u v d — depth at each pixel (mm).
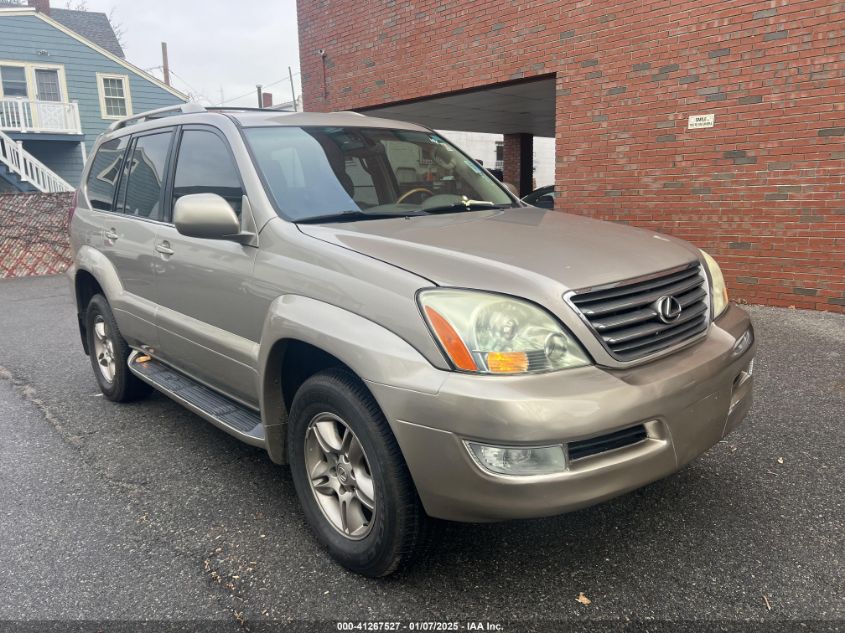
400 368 2244
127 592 2545
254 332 3008
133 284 4109
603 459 2211
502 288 2285
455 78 9805
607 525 2910
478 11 9266
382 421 2361
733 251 7188
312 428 2719
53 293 10148
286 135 3461
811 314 6559
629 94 7750
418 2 10109
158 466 3693
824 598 2375
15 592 2562
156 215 3920
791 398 4316
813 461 3438
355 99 11594
